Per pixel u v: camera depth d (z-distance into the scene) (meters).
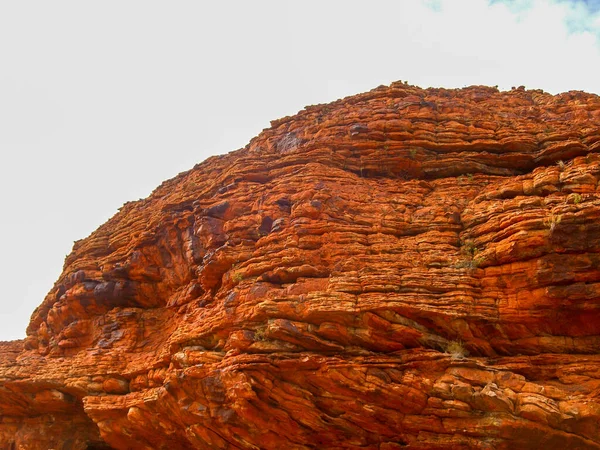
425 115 21.20
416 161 20.45
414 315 15.59
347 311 15.58
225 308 17.38
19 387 24.08
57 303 26.42
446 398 14.63
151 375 20.23
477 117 21.41
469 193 19.05
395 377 15.12
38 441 24.73
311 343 15.96
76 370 22.56
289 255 17.47
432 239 17.23
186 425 18.11
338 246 17.42
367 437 15.86
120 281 24.52
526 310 15.26
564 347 15.29
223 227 20.11
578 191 16.38
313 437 16.19
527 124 20.98
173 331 21.45
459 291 15.65
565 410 13.77
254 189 20.55
